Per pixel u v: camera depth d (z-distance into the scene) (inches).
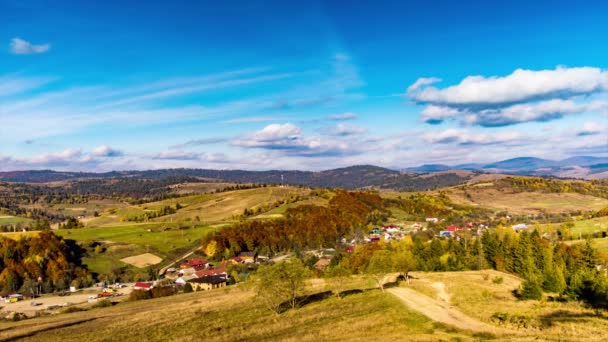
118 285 7652.6
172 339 2336.4
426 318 2272.4
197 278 6766.7
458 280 3777.1
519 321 2059.5
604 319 1988.2
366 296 3112.7
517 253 5162.4
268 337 2170.3
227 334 2331.4
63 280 7662.4
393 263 3654.0
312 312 2716.5
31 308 6122.1
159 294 5467.5
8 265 7711.6
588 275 2765.7
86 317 3469.5
